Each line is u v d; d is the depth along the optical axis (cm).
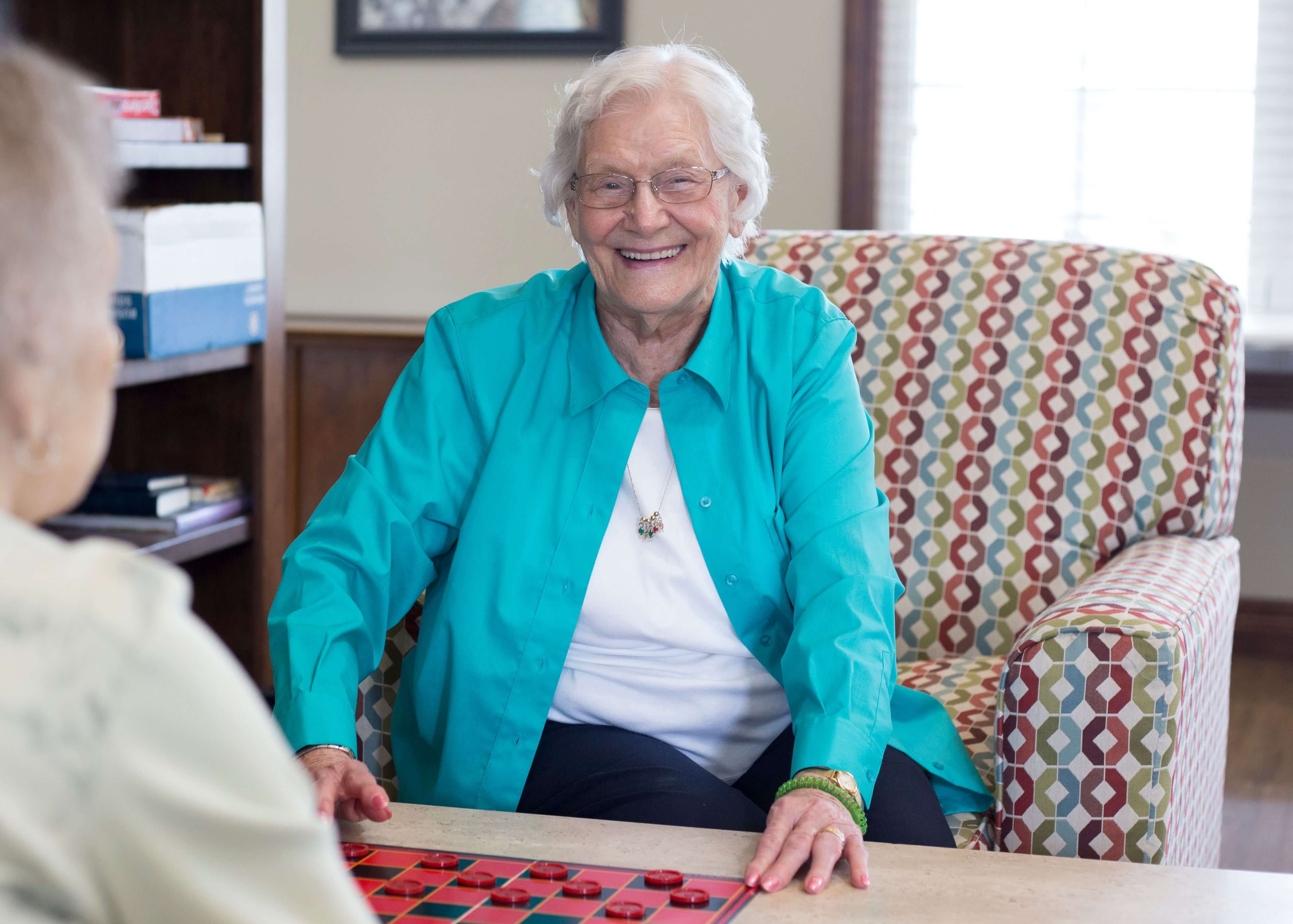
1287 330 404
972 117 423
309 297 464
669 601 167
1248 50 405
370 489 168
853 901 113
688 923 108
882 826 156
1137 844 161
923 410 227
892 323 232
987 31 418
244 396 268
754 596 167
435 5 440
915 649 223
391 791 192
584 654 169
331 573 162
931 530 223
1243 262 413
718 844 126
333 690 149
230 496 265
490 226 450
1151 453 219
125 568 62
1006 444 223
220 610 275
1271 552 415
